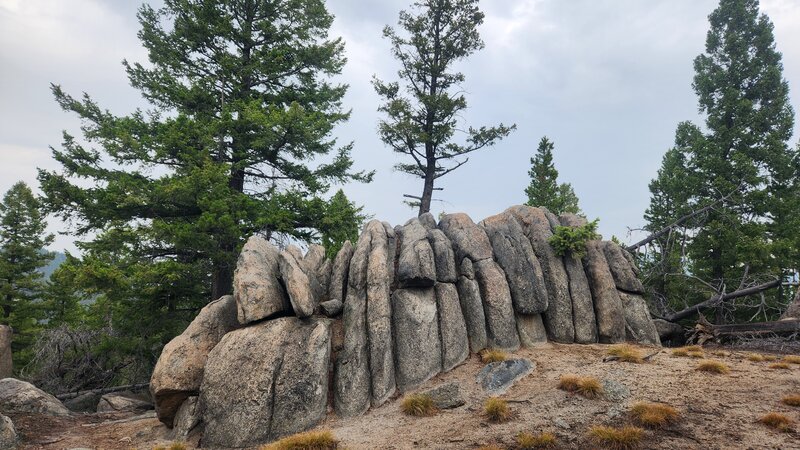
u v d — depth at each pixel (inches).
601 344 730.2
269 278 678.5
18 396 689.6
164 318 980.6
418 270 703.7
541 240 837.2
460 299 740.0
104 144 971.3
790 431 393.4
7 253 1657.2
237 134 1082.7
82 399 887.7
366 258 748.0
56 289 1659.7
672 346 835.4
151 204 983.6
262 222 981.8
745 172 1259.8
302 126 1053.8
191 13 1130.7
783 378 525.0
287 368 579.2
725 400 472.7
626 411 467.8
